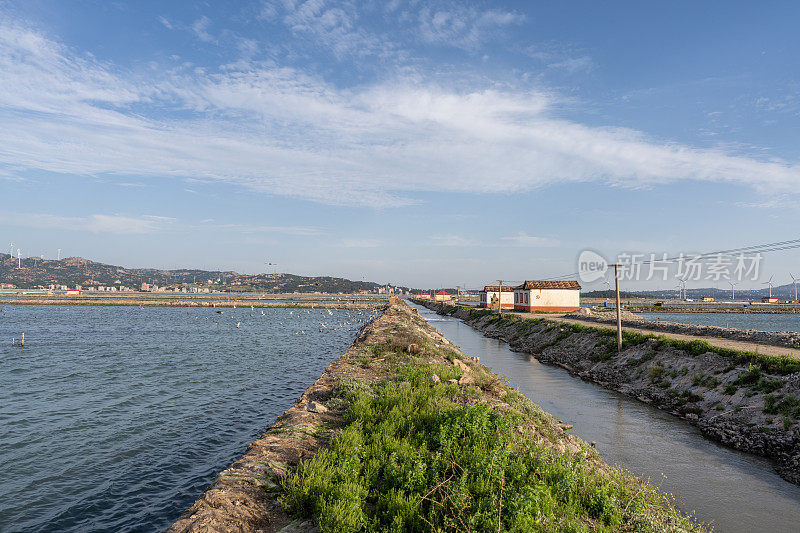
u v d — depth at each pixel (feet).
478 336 193.57
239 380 96.12
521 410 49.34
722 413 59.06
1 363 115.34
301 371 109.40
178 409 71.77
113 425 63.00
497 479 26.78
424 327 182.19
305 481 26.68
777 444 48.73
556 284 239.50
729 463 47.09
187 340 174.81
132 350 142.41
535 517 23.86
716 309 412.98
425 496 24.89
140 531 36.29
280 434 37.99
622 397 77.15
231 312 407.64
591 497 29.50
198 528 21.89
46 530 36.11
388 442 33.55
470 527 21.88
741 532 33.24
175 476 46.70
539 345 139.13
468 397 48.19
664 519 30.22
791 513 36.37
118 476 46.42
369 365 76.28
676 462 47.32
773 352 70.90
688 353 79.87
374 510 25.43
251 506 25.22
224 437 58.85
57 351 138.31
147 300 607.78
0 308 398.62
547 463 32.60
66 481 45.09
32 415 67.72
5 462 49.44
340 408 47.96
